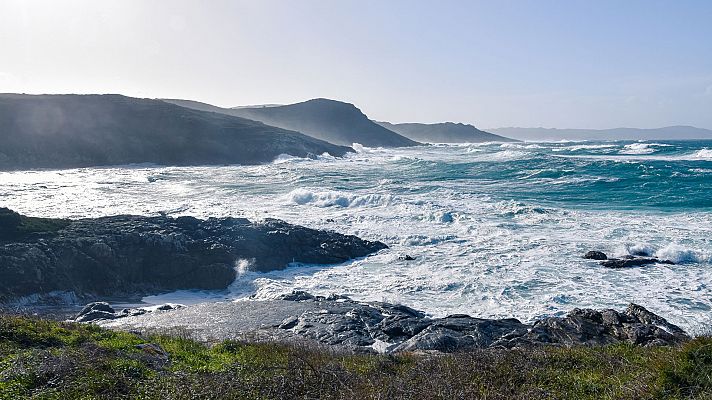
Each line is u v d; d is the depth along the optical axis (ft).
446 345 44.06
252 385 26.78
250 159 311.27
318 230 99.50
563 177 175.73
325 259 89.61
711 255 79.25
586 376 27.50
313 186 173.68
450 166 232.32
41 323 37.81
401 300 67.36
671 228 99.09
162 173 234.58
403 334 50.37
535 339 44.21
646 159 238.07
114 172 241.96
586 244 89.81
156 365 31.40
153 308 66.74
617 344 38.50
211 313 61.11
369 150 470.80
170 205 135.44
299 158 321.32
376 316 57.21
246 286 79.97
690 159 239.50
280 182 189.98
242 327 54.70
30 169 258.57
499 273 76.23
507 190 153.48
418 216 115.65
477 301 65.16
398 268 83.25
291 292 70.74
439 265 82.69
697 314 57.31
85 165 279.08
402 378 27.45
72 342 34.65
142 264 83.46
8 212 86.84
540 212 116.26
